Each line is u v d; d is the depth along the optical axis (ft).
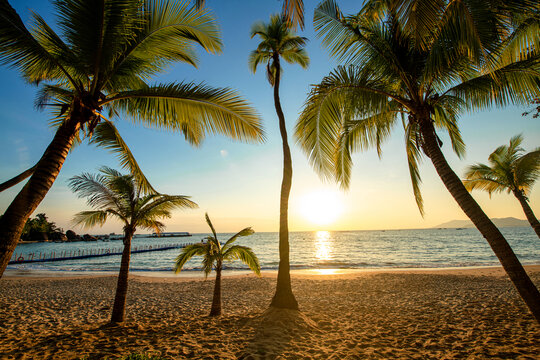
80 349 16.48
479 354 14.73
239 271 78.54
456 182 14.02
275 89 26.17
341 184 23.38
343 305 29.89
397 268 78.59
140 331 20.38
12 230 8.16
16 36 10.03
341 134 22.38
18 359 15.02
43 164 9.40
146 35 13.91
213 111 15.79
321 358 14.76
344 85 16.01
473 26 11.39
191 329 20.65
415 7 11.70
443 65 14.65
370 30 16.22
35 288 46.85
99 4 11.20
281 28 25.16
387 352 15.60
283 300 22.04
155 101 15.38
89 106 11.10
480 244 174.09
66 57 11.87
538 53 13.65
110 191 23.68
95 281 55.21
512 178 35.01
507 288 36.73
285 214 23.88
